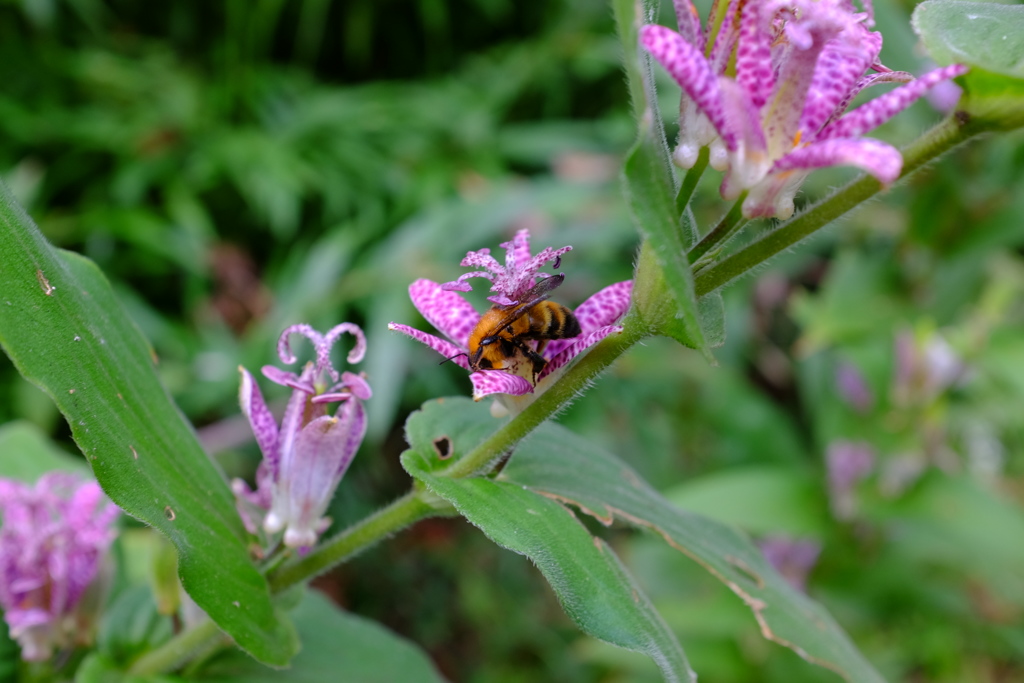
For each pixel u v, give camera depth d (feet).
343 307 1.75
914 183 1.34
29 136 1.96
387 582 1.78
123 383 0.67
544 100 2.48
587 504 0.72
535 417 0.66
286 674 0.80
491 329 0.65
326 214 2.02
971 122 0.61
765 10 0.59
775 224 0.69
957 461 1.82
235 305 1.95
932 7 0.61
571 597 0.63
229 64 2.19
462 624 1.84
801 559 1.42
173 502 0.65
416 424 0.72
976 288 1.38
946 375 1.34
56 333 0.61
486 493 0.66
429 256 1.78
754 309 2.08
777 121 0.60
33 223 0.64
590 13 2.42
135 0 2.33
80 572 0.78
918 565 1.48
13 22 2.15
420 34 2.55
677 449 1.82
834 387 1.48
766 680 1.37
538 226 1.84
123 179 1.92
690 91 0.58
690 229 0.65
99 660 0.76
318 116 2.10
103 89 2.15
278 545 0.73
